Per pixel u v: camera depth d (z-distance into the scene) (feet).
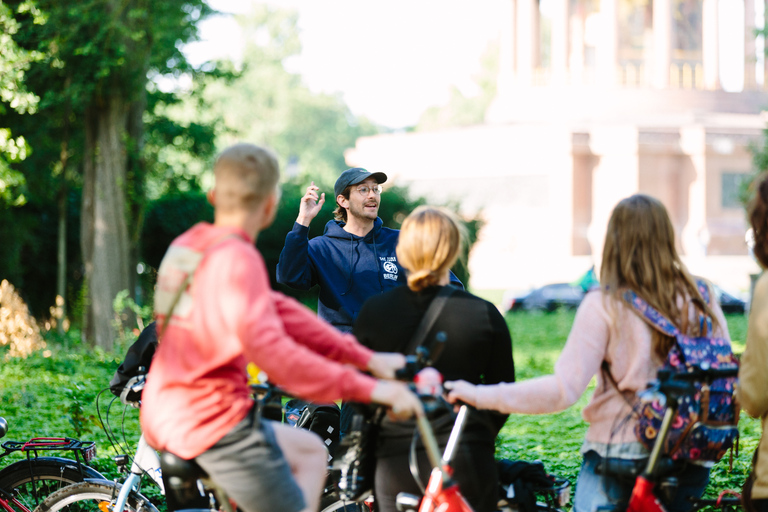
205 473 11.27
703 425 12.24
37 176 78.07
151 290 94.94
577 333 12.69
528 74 201.26
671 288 12.54
